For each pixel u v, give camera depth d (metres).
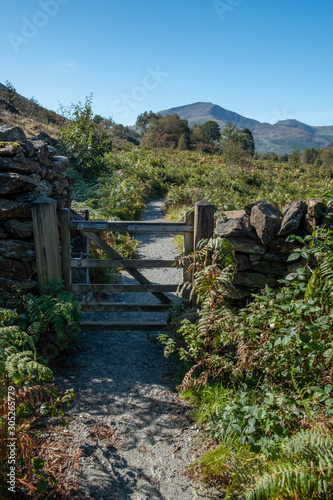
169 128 59.91
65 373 3.69
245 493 2.10
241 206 14.18
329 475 1.90
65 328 4.05
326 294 2.88
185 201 14.27
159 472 2.51
